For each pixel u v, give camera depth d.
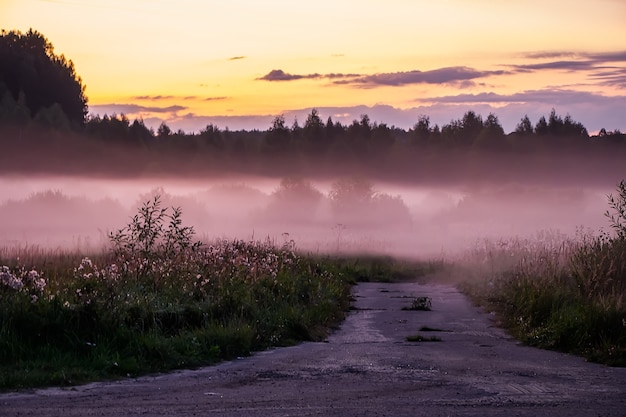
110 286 13.92
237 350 12.68
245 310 14.87
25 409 8.40
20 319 11.48
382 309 20.88
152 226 20.09
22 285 12.60
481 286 24.03
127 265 16.25
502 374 10.95
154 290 14.90
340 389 9.79
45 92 125.06
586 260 17.20
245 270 18.62
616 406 8.86
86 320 11.81
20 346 11.00
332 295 20.61
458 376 10.77
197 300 14.94
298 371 11.13
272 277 18.83
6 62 122.31
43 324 11.46
